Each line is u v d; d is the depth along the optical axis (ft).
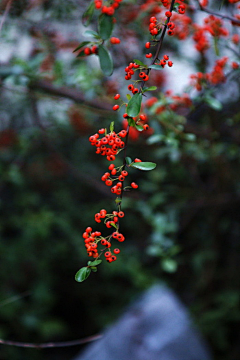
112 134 2.86
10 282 7.80
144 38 4.89
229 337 7.13
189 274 7.62
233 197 5.77
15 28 4.51
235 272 7.06
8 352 7.23
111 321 8.11
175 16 3.62
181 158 5.72
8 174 6.47
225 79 3.69
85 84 4.23
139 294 7.99
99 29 2.85
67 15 4.67
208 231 7.00
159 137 3.79
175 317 3.69
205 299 7.07
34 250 8.03
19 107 6.61
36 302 7.82
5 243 8.00
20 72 3.89
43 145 7.29
